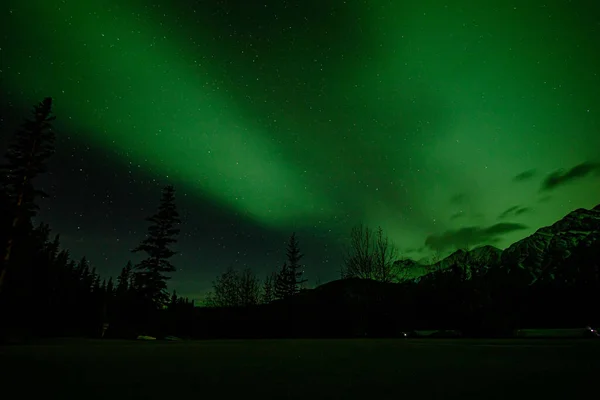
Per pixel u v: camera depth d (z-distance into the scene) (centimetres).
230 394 434
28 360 859
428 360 858
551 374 598
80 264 5566
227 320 3841
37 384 505
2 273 2159
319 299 3925
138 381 536
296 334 3597
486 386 484
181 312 4016
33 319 3072
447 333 2778
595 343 1494
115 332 2900
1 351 1157
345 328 3447
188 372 644
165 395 427
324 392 447
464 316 2844
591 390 450
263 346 1487
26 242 2269
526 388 466
